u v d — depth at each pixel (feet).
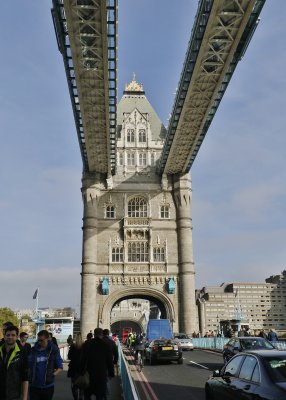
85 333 221.87
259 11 131.75
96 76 162.09
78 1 126.52
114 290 233.96
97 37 139.85
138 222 245.86
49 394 38.47
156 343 113.80
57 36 144.15
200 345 191.11
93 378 43.96
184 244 240.94
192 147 221.46
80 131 208.23
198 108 184.24
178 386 72.43
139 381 79.30
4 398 29.45
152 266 239.30
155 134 270.05
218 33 137.08
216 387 41.63
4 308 372.58
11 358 30.32
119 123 274.57
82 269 233.76
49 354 39.34
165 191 252.83
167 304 233.96
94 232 239.91
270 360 34.40
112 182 251.80
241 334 151.64
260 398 31.09
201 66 153.17
